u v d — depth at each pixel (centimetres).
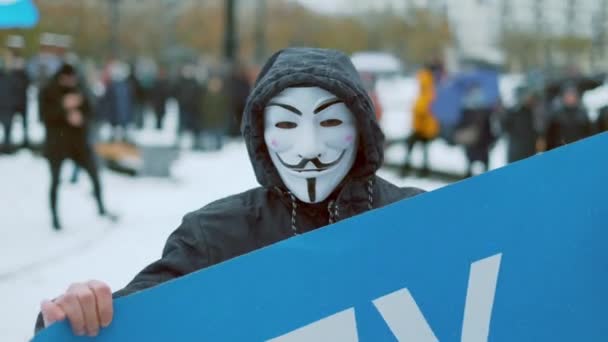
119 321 170
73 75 917
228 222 215
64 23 3894
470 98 1262
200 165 1600
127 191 1220
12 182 1230
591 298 175
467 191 175
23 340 549
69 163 1445
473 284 176
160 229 937
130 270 748
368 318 176
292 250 174
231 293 173
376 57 4325
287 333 175
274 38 6819
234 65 1978
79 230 909
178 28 6241
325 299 175
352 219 175
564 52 3088
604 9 2459
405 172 1411
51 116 902
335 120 208
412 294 176
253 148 216
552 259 176
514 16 3388
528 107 1159
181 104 1925
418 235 176
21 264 748
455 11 2608
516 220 176
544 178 176
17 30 2556
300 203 217
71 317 165
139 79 2264
